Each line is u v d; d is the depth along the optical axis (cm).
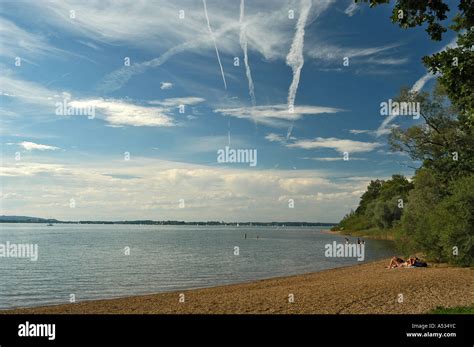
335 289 2122
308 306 1617
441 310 1369
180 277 3381
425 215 3378
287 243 8981
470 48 1369
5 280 3222
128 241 9219
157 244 8238
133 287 2858
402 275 2678
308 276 3244
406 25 1226
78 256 5381
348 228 15825
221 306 1692
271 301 1789
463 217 2852
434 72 1402
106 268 4047
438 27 1206
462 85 1328
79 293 2623
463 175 3459
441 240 3016
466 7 1187
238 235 14162
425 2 1179
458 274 2506
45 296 2512
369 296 1819
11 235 11356
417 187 3925
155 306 1822
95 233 14300
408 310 1455
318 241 9869
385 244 7850
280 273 3619
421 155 3853
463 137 3562
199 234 14862
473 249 2848
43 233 13350
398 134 3897
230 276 3428
